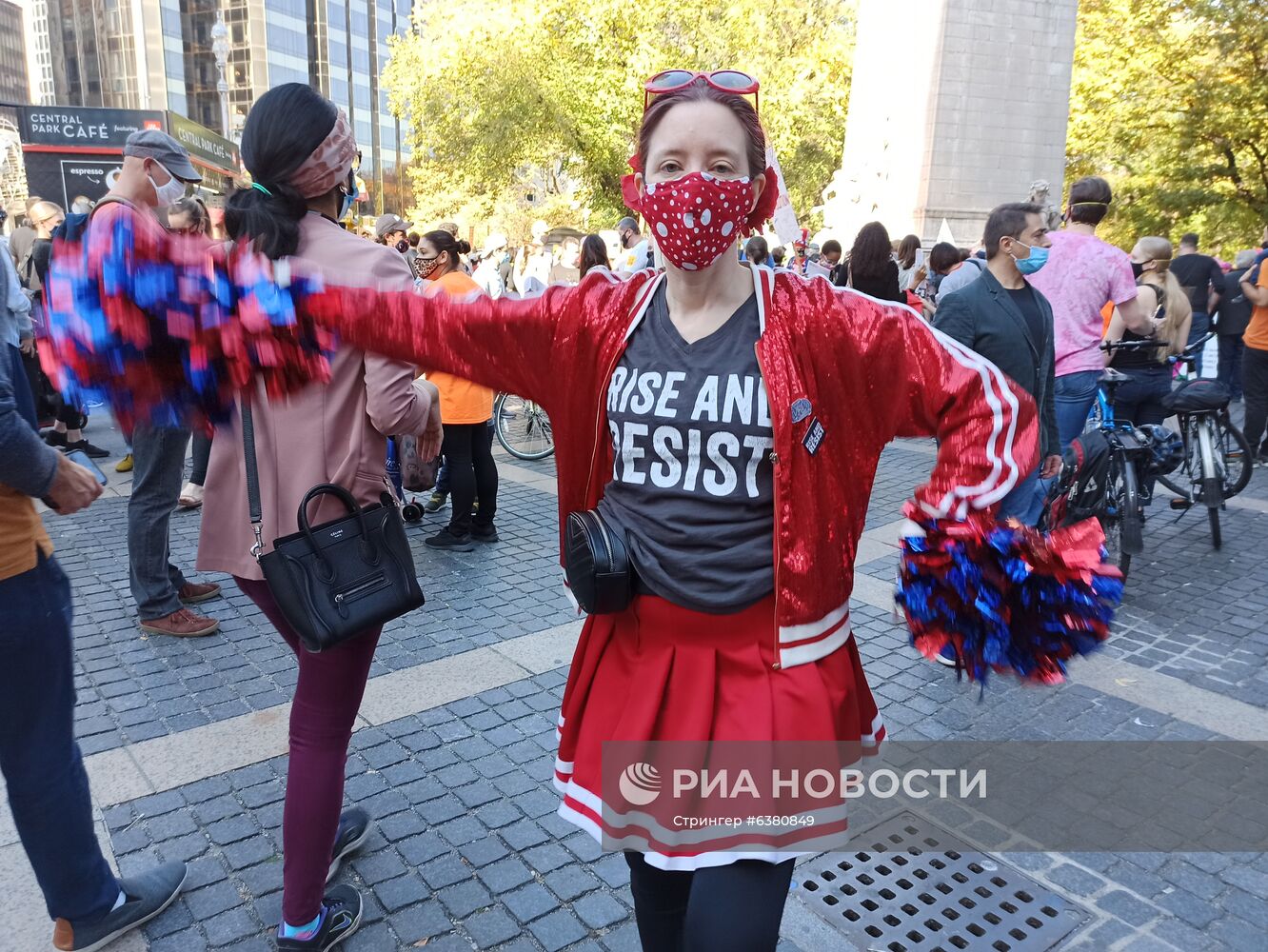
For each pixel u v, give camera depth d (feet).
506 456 26.55
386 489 7.32
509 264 48.19
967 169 52.80
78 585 15.71
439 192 110.73
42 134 59.62
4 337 6.02
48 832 7.08
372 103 258.37
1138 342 17.54
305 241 6.53
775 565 4.91
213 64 217.36
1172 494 22.33
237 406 5.78
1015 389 4.86
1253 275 23.93
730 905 4.73
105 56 207.51
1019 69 52.44
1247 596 15.79
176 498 13.62
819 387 4.99
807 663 5.04
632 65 74.54
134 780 9.91
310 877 7.20
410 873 8.52
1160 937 7.86
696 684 5.02
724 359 4.99
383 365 6.81
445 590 15.74
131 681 12.25
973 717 11.57
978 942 7.80
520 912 8.05
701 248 4.83
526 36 77.25
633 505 5.23
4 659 6.52
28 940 7.65
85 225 5.16
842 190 56.18
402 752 10.53
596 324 5.39
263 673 12.50
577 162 86.79
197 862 8.63
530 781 10.00
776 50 82.33
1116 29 70.38
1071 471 15.69
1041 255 12.44
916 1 52.29
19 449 5.84
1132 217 75.51
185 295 5.04
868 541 18.48
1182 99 68.33
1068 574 4.91
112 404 5.19
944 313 12.84
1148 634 14.23
